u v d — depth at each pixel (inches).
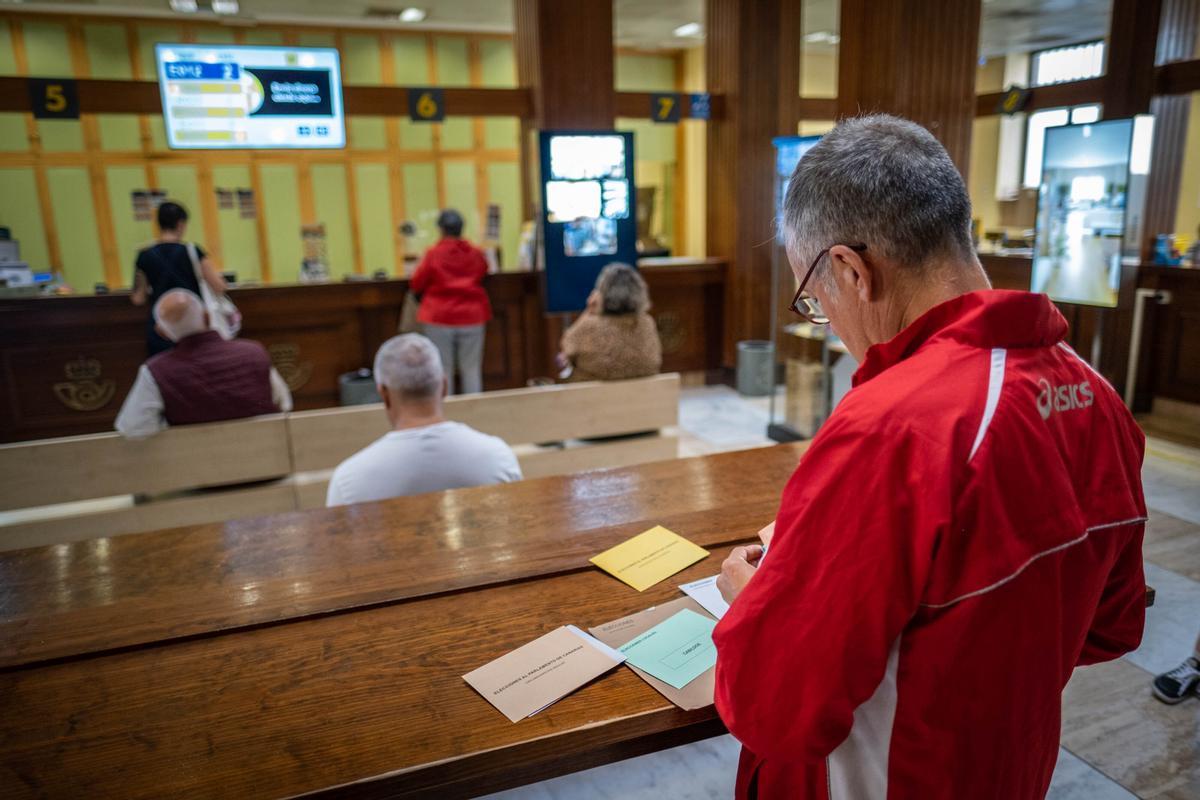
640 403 118.2
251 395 100.7
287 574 47.9
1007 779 26.8
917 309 28.0
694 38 324.8
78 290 281.7
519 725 33.8
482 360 206.8
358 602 44.0
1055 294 165.5
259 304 182.5
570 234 196.4
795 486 26.8
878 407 25.4
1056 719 28.3
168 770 31.6
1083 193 157.4
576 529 53.6
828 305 30.7
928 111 152.9
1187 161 272.4
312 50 182.1
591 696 35.7
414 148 312.3
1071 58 353.4
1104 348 188.4
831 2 271.0
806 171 29.8
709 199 233.0
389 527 54.9
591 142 193.2
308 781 30.8
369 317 195.5
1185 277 180.9
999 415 24.7
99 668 38.9
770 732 26.1
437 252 181.5
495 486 62.4
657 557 49.1
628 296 117.1
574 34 197.3
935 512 23.6
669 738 34.9
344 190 306.2
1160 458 159.2
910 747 26.0
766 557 27.3
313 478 104.3
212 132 180.2
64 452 92.2
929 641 24.6
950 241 27.8
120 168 279.4
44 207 273.9
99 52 270.8
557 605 43.9
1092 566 27.3
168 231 159.2
